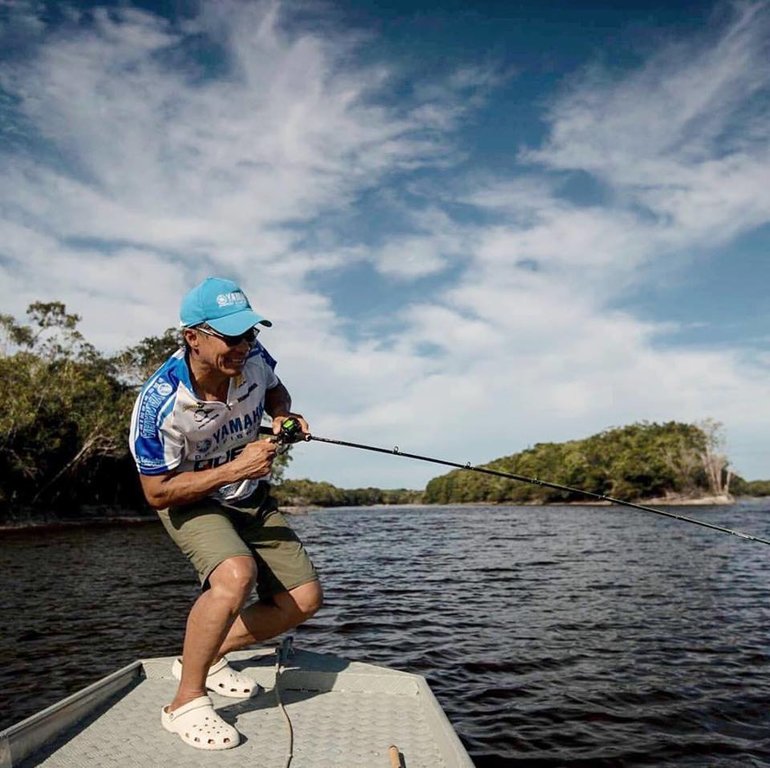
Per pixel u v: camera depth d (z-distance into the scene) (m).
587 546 22.28
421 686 2.77
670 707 5.28
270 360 2.97
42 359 47.16
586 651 7.06
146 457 2.46
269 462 2.55
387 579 13.48
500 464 144.75
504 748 4.49
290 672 2.90
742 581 12.73
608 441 126.81
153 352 54.88
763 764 4.24
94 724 2.44
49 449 41.06
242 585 2.38
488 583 12.68
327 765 2.12
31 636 7.84
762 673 6.20
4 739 2.04
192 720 2.26
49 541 25.67
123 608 9.78
